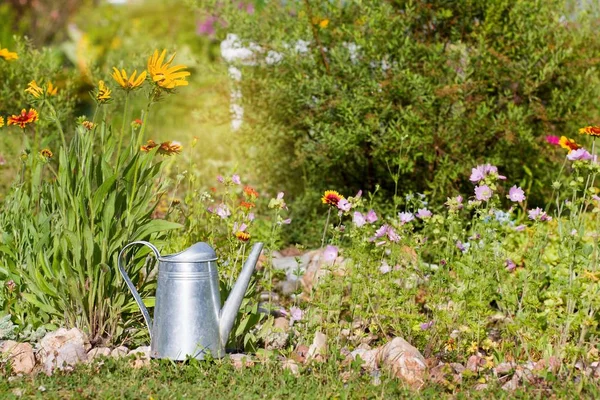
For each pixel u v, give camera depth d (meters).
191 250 4.55
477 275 4.98
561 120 7.78
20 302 5.22
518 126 7.32
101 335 4.87
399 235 5.48
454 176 7.36
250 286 5.11
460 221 5.68
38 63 8.31
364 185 8.13
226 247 6.12
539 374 4.41
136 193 4.90
